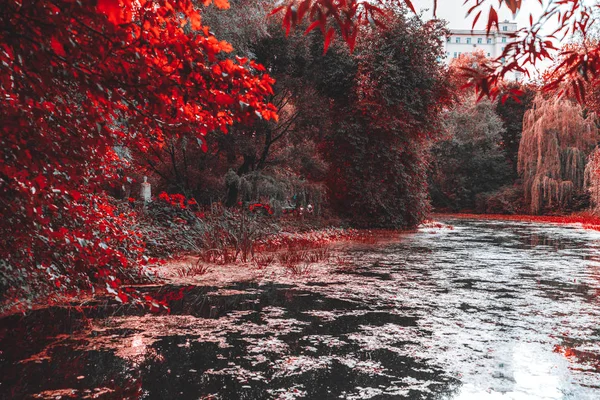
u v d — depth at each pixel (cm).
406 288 720
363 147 1894
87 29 224
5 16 206
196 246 1088
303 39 1714
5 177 307
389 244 1411
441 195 4566
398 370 375
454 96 2000
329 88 1928
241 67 267
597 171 2770
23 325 478
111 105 275
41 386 331
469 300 642
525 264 1019
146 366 374
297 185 1728
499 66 209
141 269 681
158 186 1697
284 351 416
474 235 1845
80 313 529
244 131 1677
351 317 539
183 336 454
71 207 404
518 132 4412
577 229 2256
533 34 206
